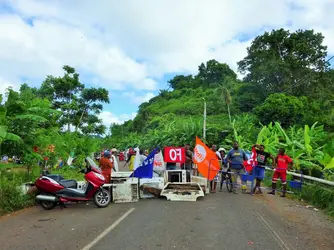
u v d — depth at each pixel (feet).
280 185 42.45
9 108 37.17
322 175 44.45
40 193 32.35
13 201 29.73
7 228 23.02
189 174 41.81
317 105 118.42
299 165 47.85
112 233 21.01
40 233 21.47
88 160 32.12
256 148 39.88
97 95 112.16
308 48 180.34
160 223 23.62
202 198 35.70
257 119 111.86
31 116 36.32
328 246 18.37
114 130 366.22
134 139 224.53
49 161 51.93
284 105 109.60
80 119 110.01
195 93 333.21
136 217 25.85
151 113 324.60
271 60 172.55
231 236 20.13
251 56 197.16
